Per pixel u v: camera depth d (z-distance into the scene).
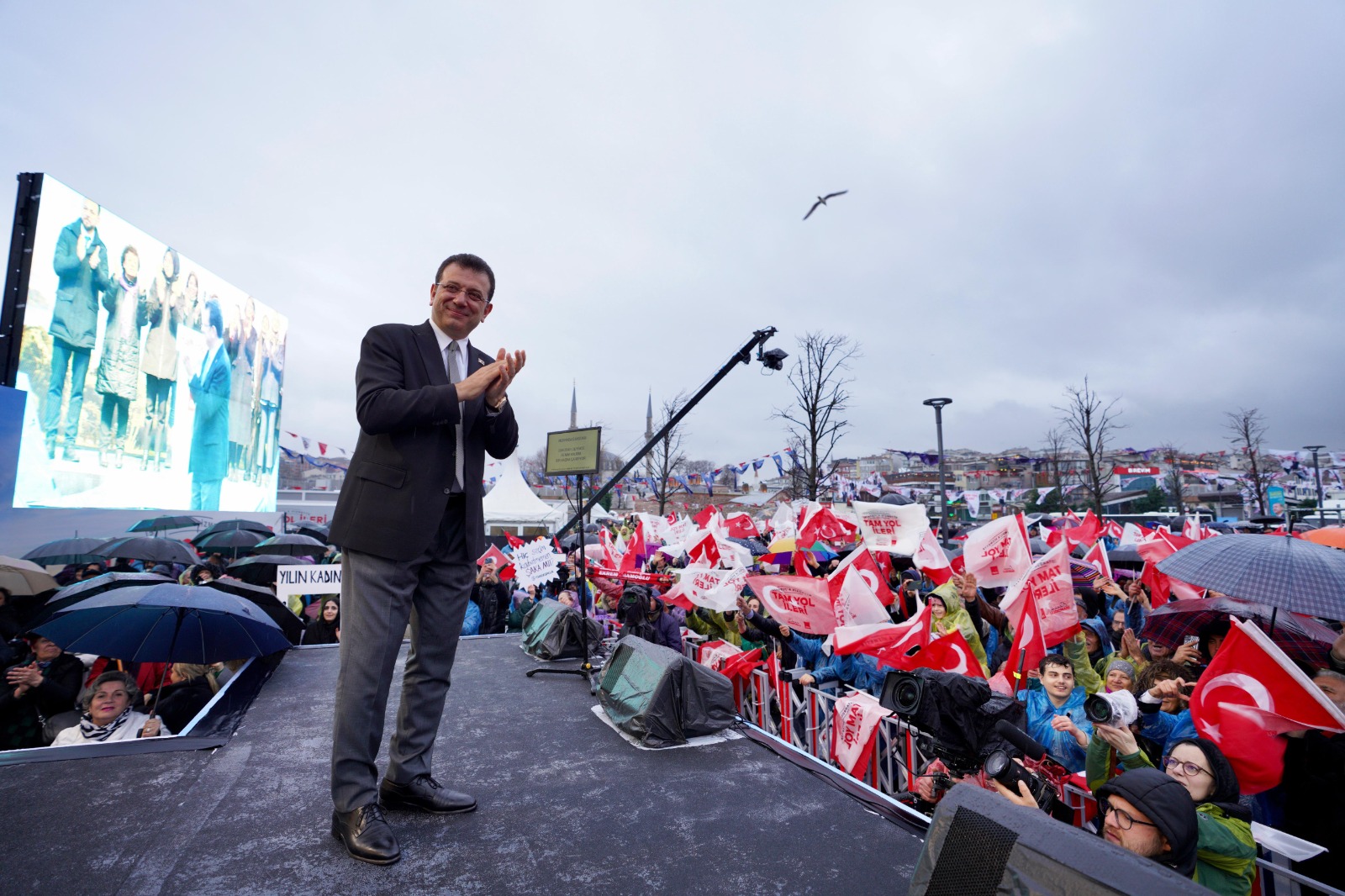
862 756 4.29
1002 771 2.83
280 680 5.07
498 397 2.74
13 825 2.49
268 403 24.12
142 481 16.92
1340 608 3.48
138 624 4.68
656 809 2.84
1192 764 2.91
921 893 1.59
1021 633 4.88
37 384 13.62
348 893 2.13
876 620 5.51
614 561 10.17
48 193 13.73
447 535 2.82
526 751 3.53
